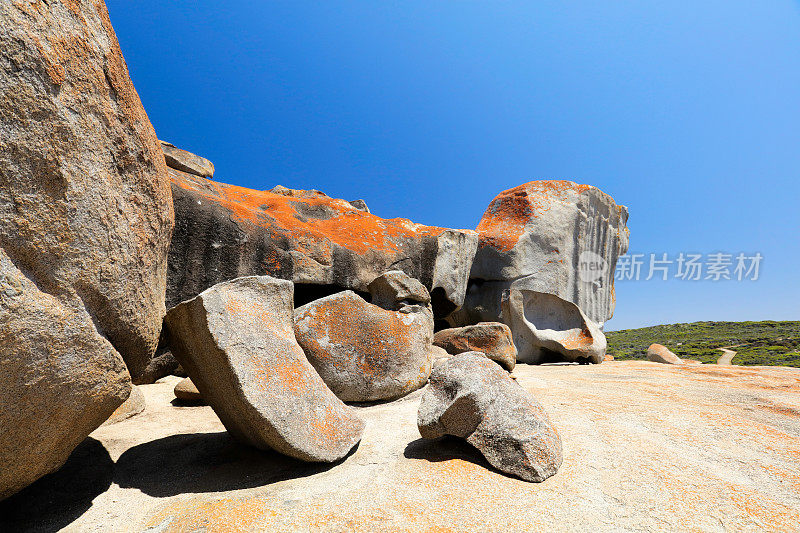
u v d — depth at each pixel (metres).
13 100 1.87
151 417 4.85
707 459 3.31
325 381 5.25
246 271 7.25
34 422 2.17
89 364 2.33
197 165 8.96
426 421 3.45
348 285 8.45
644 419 4.29
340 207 10.41
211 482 3.20
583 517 2.48
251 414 3.13
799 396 5.62
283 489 2.95
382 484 2.91
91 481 3.18
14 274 1.94
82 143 2.20
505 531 2.34
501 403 3.42
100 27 2.37
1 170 1.86
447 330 9.03
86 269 2.27
